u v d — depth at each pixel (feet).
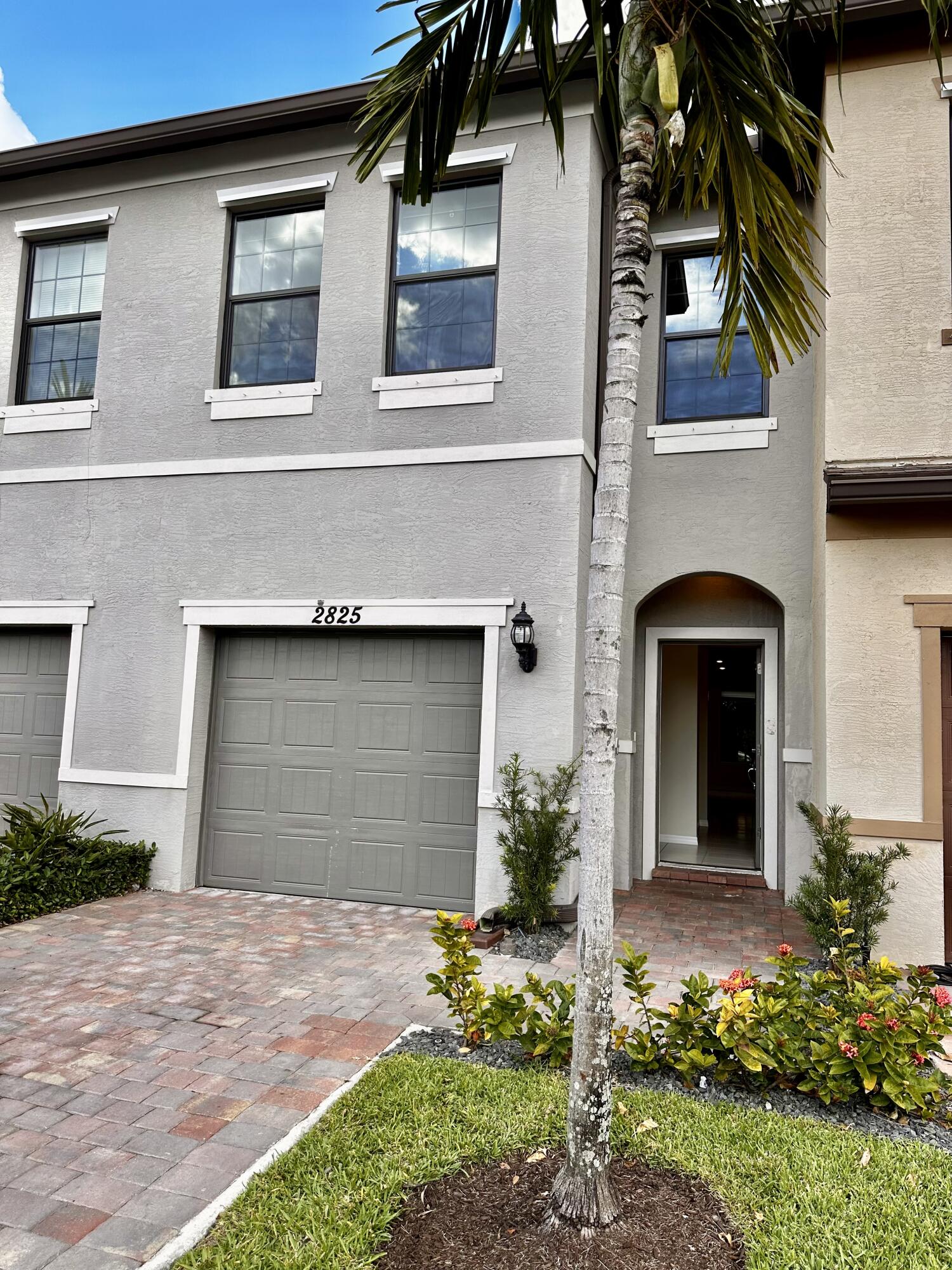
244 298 26.68
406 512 23.99
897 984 17.97
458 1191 9.47
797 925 22.44
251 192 26.30
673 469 26.53
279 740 25.23
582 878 9.49
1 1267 8.23
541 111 23.84
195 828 25.34
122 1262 8.33
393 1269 8.14
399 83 13.80
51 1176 9.89
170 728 25.39
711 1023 12.55
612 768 9.57
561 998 13.01
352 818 24.32
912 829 18.61
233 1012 15.25
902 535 19.39
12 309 28.78
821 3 19.83
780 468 25.63
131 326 27.20
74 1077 12.55
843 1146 10.57
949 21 20.45
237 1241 8.47
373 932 20.71
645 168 10.41
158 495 26.32
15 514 27.73
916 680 19.04
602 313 25.84
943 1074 12.24
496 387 23.59
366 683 24.63
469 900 23.03
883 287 20.51
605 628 9.66
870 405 20.27
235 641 25.91
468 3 13.17
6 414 28.12
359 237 25.27
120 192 27.86
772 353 14.79
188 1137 10.85
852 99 21.26
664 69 9.66
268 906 23.25
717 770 34.50
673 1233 8.79
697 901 25.25
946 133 20.62
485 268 24.45
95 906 22.79
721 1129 10.89
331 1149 10.20
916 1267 8.19
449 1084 11.99
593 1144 9.03
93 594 26.58
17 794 27.40
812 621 24.75
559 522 22.67
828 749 19.48
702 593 28.63
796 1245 8.52
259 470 25.35
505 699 22.53
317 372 25.23
